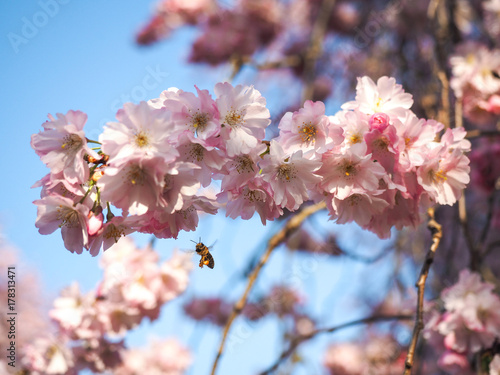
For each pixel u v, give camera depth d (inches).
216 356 31.7
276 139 25.2
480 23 50.6
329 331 38.0
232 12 70.6
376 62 57.4
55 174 24.6
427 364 45.7
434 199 25.8
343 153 24.7
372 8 63.4
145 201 24.0
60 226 25.1
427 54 53.6
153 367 49.8
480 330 32.2
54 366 37.4
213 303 62.7
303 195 24.8
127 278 37.0
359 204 25.3
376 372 52.3
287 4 71.6
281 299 53.4
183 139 24.1
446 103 35.0
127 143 23.8
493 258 54.5
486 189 41.6
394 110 25.4
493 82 37.1
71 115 24.3
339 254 52.4
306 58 56.1
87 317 37.0
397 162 24.6
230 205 25.4
